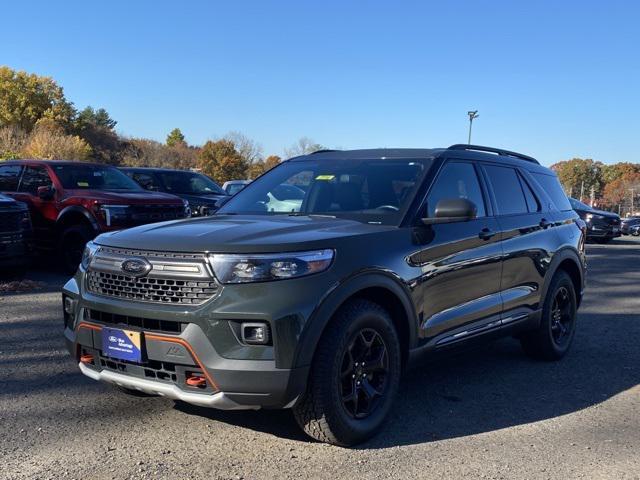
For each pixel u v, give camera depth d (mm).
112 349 3641
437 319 4336
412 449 3828
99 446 3740
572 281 6371
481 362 5898
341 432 3654
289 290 3406
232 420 4188
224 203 5305
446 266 4398
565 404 4762
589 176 123500
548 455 3805
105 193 9672
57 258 9859
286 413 4332
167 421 4152
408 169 4746
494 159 5504
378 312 3842
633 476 3549
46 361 5367
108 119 101438
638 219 34812
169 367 3490
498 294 5035
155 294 3523
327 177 4965
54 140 47969
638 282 11461
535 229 5570
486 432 4148
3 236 8297
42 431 3930
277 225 3977
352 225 4094
